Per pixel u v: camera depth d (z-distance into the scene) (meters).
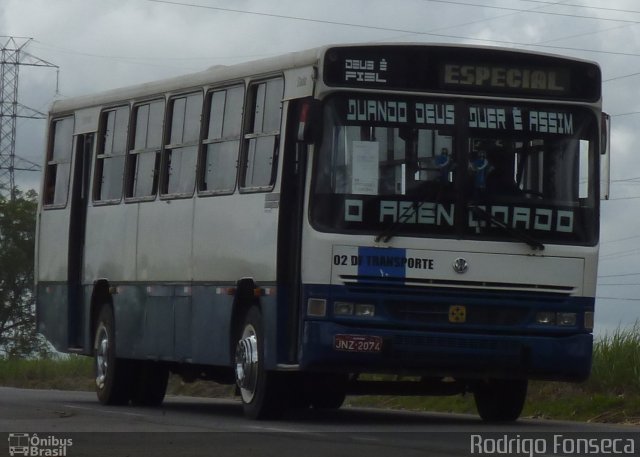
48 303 25.20
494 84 17.94
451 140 17.73
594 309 18.11
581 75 18.23
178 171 21.25
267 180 18.59
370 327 17.36
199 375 22.34
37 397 25.91
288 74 18.28
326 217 17.34
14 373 37.22
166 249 21.33
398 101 17.66
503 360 17.70
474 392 19.84
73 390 32.31
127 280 22.53
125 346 22.55
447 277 17.53
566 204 18.00
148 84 22.47
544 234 17.89
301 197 17.64
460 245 17.58
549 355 17.80
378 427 17.62
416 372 17.58
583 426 18.48
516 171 17.89
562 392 22.33
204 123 20.56
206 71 20.84
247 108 19.38
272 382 18.47
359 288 17.33
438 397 23.78
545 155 18.00
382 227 17.42
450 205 17.62
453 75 17.81
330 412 21.81
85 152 24.44
